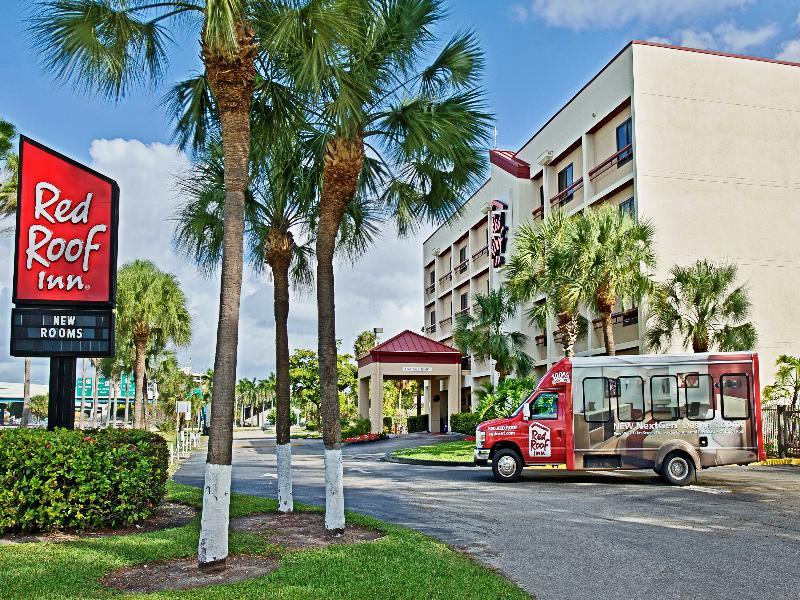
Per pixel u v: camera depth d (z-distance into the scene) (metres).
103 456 9.55
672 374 16.77
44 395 88.06
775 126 26.44
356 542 8.69
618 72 27.06
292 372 64.88
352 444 38.56
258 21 8.12
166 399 66.94
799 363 22.77
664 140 25.58
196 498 12.88
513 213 37.22
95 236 11.19
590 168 29.92
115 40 8.55
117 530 9.62
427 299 60.00
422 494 14.65
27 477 9.17
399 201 11.25
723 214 25.59
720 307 23.20
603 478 18.05
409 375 41.91
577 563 8.05
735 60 26.53
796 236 26.02
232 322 7.64
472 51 10.02
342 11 7.85
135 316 37.78
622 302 24.25
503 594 6.35
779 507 12.45
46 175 11.06
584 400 17.11
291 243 11.65
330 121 9.31
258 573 7.13
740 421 16.44
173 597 6.05
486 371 42.22
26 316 10.86
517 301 26.53
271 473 20.98
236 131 7.89
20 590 6.32
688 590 6.88
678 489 15.32
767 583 7.16
